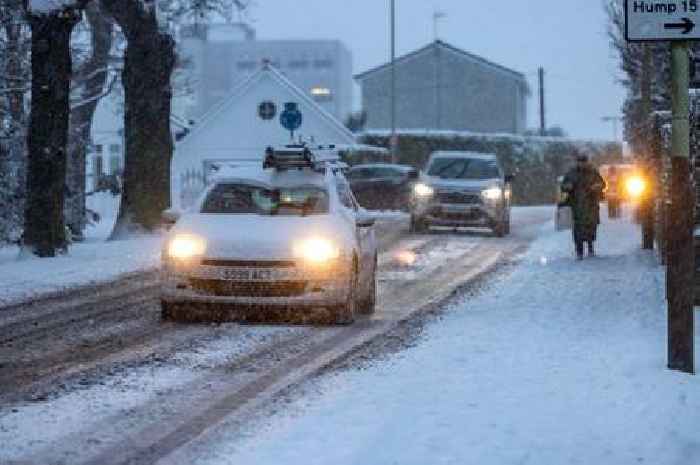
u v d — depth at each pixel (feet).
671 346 59.41
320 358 64.28
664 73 153.69
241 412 50.39
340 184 87.81
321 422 47.98
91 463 42.29
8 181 156.46
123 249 134.41
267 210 82.74
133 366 61.52
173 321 78.79
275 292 75.82
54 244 124.36
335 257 76.43
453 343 68.80
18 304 88.28
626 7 57.67
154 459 42.70
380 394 53.57
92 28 186.91
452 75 431.02
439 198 162.71
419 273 113.29
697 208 87.25
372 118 439.63
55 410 50.65
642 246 133.69
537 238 159.84
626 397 53.01
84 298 92.38
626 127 213.25
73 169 180.24
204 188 85.76
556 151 344.69
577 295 92.12
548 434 46.03
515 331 73.26
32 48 122.62
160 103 153.69
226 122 312.29
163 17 153.07
